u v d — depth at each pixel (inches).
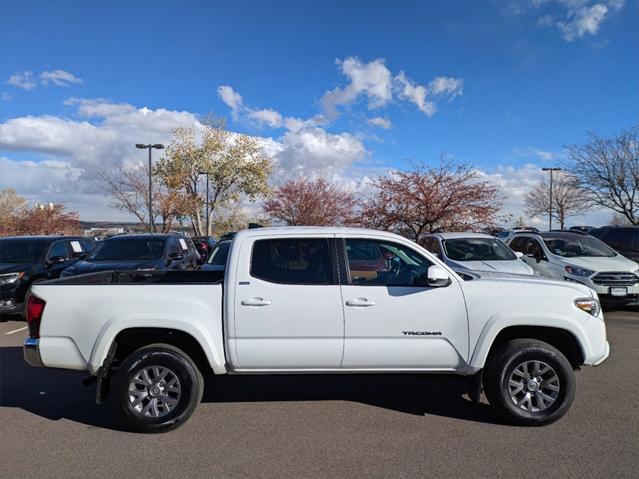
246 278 180.7
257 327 177.9
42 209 1520.7
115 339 181.0
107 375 183.0
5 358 288.8
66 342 178.4
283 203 1245.1
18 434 178.9
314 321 178.9
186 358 179.8
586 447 163.0
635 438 169.9
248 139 1668.3
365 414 196.2
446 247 414.6
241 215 1877.5
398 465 152.4
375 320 179.9
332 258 185.2
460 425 183.6
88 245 524.4
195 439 173.0
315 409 202.4
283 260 184.7
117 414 178.5
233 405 207.6
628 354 281.4
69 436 176.6
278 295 179.0
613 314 408.2
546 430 177.3
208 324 178.7
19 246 435.5
